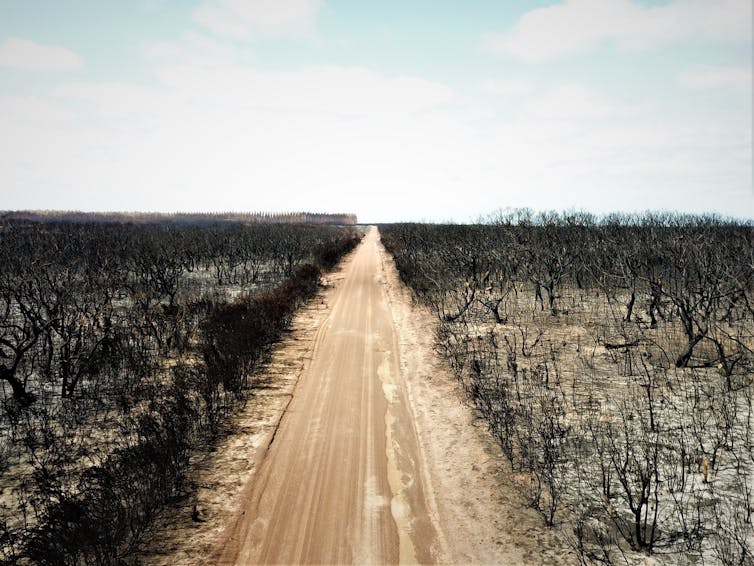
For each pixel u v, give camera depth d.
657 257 18.83
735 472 7.17
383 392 11.75
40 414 9.94
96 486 7.34
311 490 7.52
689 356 11.55
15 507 7.08
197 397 10.61
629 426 8.88
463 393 11.22
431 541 6.30
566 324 16.38
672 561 5.57
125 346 13.95
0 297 16.72
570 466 7.74
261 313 16.67
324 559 5.96
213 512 6.94
